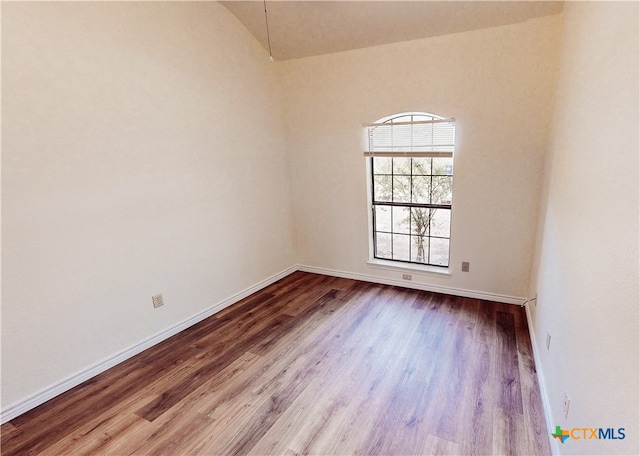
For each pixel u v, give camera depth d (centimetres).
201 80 302
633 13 108
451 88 304
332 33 321
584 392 133
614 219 113
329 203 402
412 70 317
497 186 307
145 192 269
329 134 377
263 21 325
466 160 314
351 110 357
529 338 271
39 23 204
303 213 425
